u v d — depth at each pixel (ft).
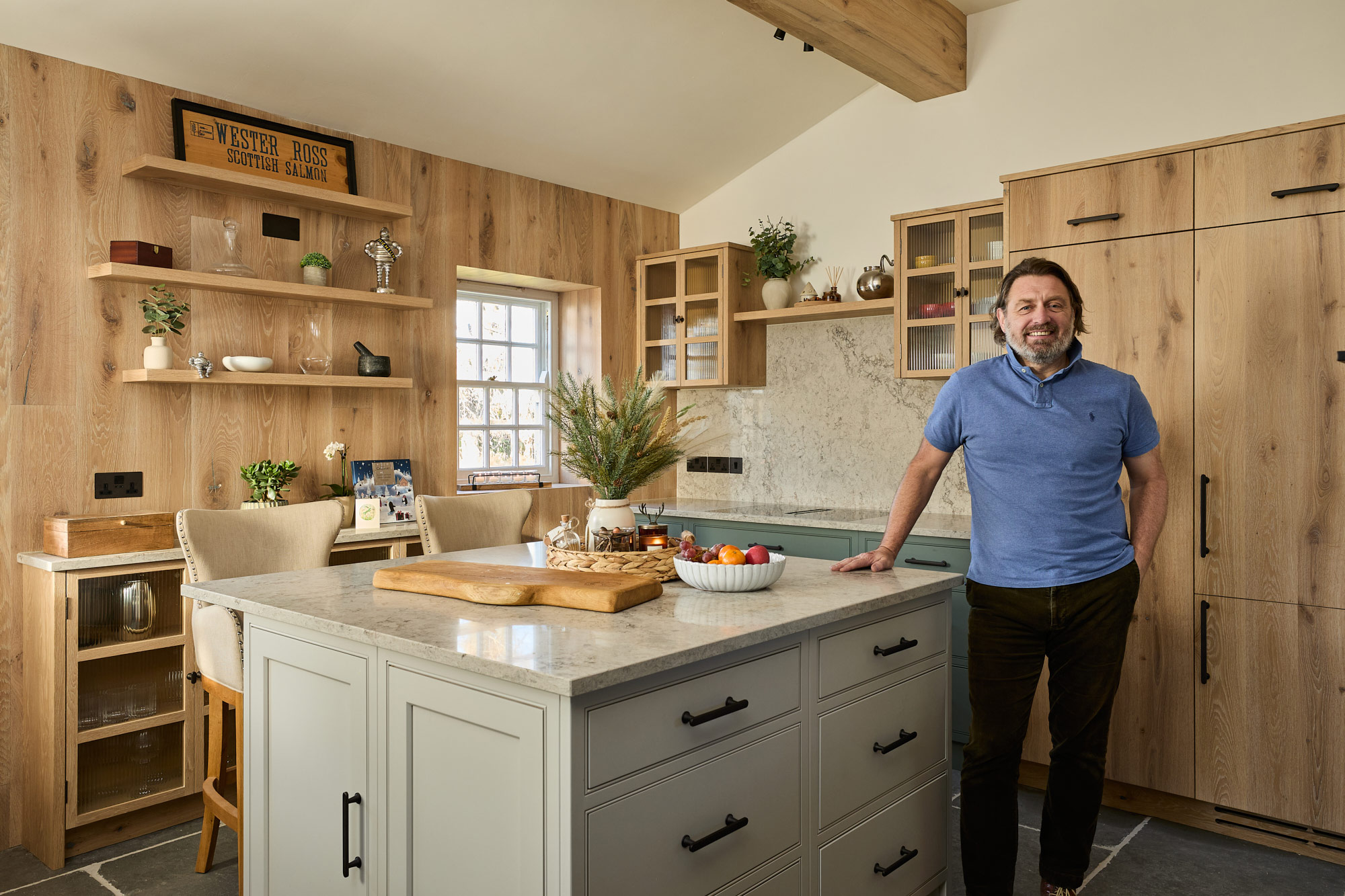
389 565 7.86
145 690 9.57
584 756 4.36
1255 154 9.00
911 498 7.85
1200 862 8.75
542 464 16.16
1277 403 8.90
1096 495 7.11
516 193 14.48
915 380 13.84
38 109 9.71
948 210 12.21
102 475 10.23
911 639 7.02
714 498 16.57
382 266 12.32
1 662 9.46
